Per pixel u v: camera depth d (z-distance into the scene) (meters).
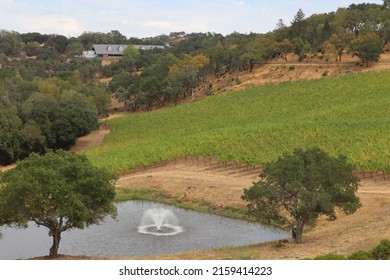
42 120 86.75
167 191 52.72
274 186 31.14
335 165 30.86
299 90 109.25
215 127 91.81
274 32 154.50
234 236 37.00
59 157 30.28
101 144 90.81
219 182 54.09
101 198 29.58
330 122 74.25
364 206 41.00
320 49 134.88
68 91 103.94
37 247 34.53
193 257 27.33
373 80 104.75
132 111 137.12
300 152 32.44
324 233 33.72
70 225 29.38
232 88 125.12
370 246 26.39
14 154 81.19
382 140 59.22
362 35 125.19
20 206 27.81
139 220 41.75
